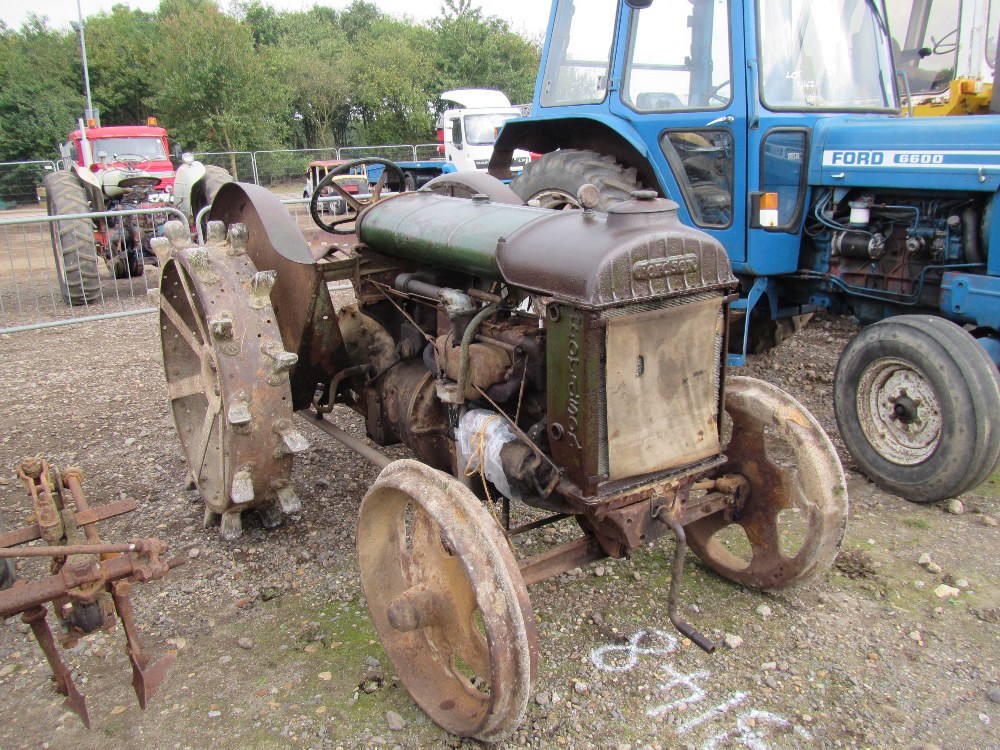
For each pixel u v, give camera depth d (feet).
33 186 70.08
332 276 10.15
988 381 10.57
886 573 9.73
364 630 8.71
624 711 7.47
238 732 7.28
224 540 10.57
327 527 10.90
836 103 14.02
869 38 14.60
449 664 7.58
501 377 8.00
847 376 12.18
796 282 14.65
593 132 15.99
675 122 13.94
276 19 139.13
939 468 11.00
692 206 14.42
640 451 7.28
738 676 7.95
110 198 29.35
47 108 92.63
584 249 6.92
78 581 6.17
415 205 9.87
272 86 92.32
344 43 129.08
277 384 9.41
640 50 14.53
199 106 83.97
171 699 7.73
